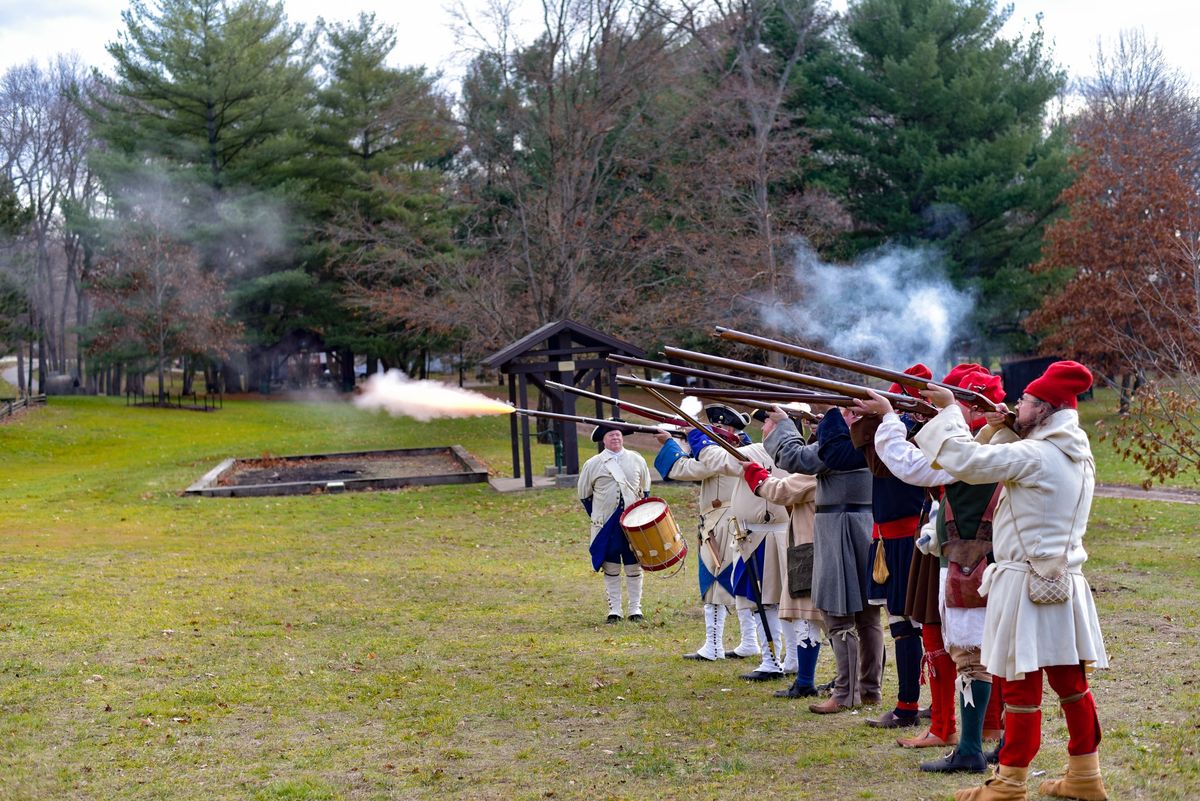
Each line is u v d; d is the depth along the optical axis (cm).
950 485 521
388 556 1419
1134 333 2656
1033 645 454
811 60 3591
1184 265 2411
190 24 4597
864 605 629
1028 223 3434
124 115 4728
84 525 1736
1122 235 2759
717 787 511
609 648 866
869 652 650
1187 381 1530
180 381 6481
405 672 779
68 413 3997
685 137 3222
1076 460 466
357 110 4647
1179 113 3641
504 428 3550
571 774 543
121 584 1154
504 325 3275
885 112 3469
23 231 4522
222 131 4803
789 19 3388
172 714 667
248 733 630
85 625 927
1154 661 732
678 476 815
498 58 2995
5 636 881
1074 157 3083
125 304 4541
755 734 600
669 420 821
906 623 596
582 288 3138
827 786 504
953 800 471
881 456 507
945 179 3269
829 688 698
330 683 745
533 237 3231
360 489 2116
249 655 832
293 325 4856
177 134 4744
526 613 1028
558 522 1722
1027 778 494
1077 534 465
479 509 1869
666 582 1213
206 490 2062
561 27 2983
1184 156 2958
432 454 2764
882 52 3447
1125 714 603
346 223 3919
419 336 4141
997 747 534
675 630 947
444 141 3259
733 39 3353
